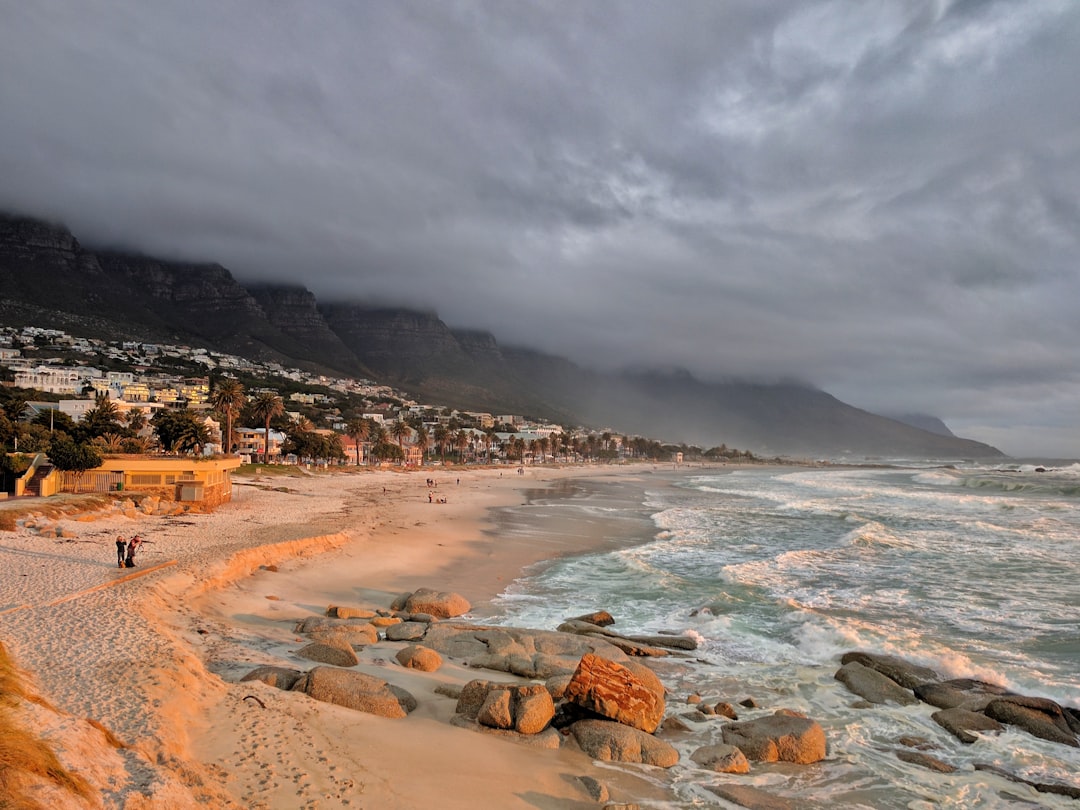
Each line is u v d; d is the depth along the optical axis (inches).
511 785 442.0
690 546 1632.6
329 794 389.7
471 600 1083.9
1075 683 687.7
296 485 3425.2
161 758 371.9
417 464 7190.0
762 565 1342.3
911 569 1296.8
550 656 711.7
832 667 761.0
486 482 4896.7
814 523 2129.7
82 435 3024.1
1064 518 2176.4
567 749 515.5
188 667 545.6
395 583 1192.2
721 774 498.6
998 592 1101.7
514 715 536.7
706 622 936.3
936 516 2245.3
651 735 546.3
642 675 655.8
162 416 3437.5
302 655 673.0
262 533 1497.3
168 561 1078.4
